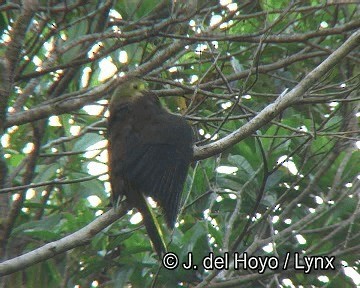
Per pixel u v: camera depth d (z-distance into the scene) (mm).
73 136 11406
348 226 11594
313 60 13758
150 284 11594
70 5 11898
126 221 12164
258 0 13500
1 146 10734
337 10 12961
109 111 9617
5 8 11172
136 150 9039
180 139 9141
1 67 9820
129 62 11594
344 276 11516
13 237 12117
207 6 13469
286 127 10680
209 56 13078
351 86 11664
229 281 10914
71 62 11227
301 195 11570
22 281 11828
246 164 11969
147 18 12578
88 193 12273
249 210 11945
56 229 11859
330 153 11875
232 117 10938
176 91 11547
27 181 11453
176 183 9000
